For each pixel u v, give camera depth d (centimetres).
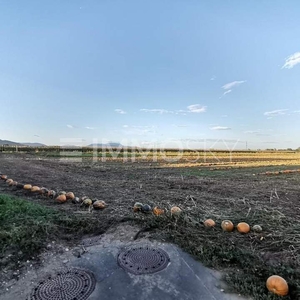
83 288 238
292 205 525
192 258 297
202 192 652
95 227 389
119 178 918
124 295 228
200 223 403
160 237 352
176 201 549
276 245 328
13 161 1650
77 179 882
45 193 605
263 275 259
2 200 493
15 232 347
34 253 309
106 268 275
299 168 1309
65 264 286
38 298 225
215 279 254
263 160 1998
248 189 699
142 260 291
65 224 396
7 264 283
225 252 303
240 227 371
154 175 1008
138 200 556
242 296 227
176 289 237
